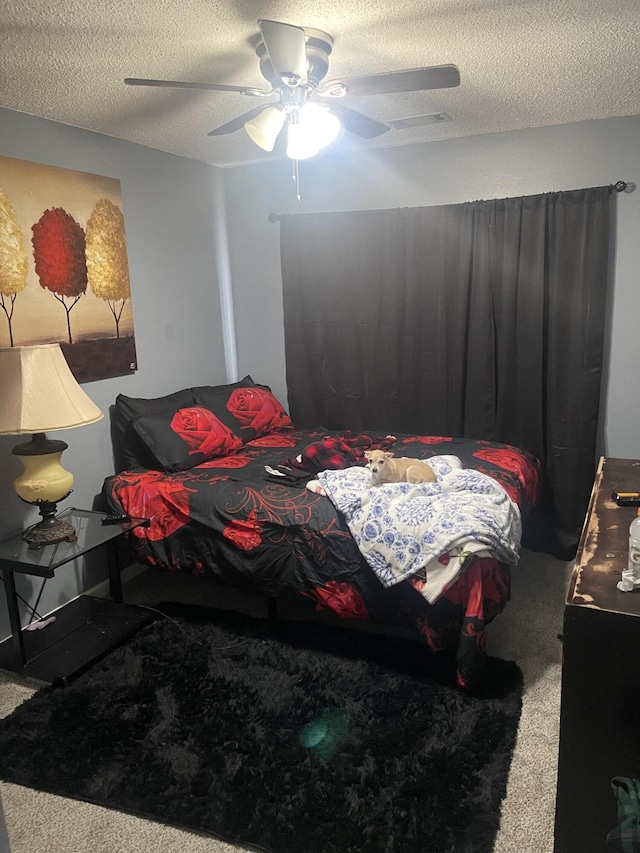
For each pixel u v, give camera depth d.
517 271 3.28
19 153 2.60
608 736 1.32
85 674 2.32
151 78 2.31
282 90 2.04
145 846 1.61
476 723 1.98
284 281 3.85
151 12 1.80
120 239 3.13
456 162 3.40
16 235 2.57
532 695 2.14
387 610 2.27
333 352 3.82
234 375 4.23
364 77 1.91
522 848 1.55
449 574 2.08
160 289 3.47
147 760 1.88
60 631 2.56
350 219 3.62
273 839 1.60
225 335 4.12
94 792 1.77
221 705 2.11
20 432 2.14
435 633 2.18
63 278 2.80
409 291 3.54
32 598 2.70
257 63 2.21
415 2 1.78
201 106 2.65
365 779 1.76
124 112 2.69
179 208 3.60
